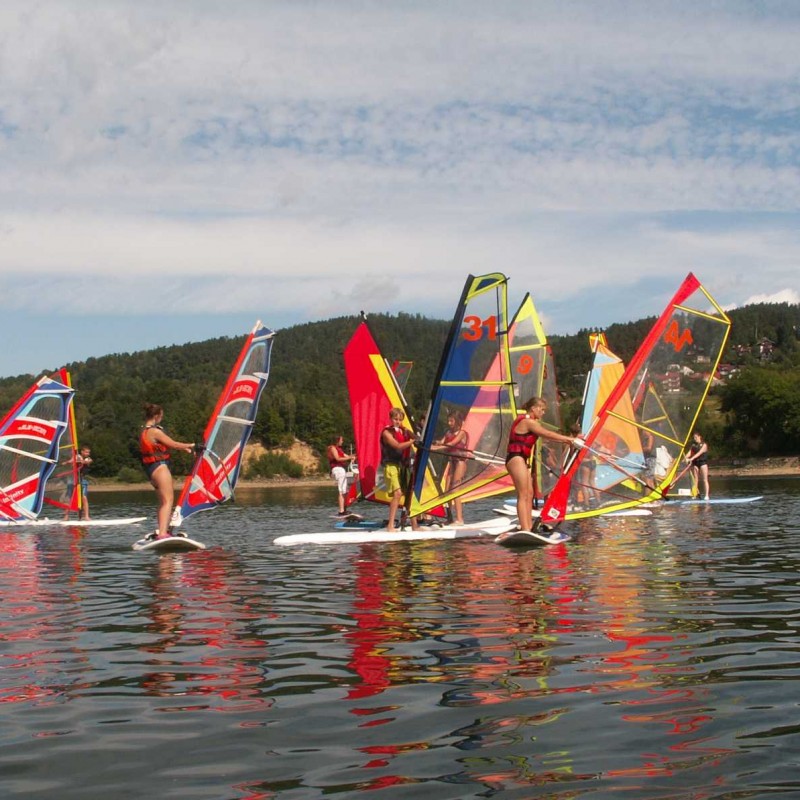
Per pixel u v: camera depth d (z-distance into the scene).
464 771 4.40
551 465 19.16
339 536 15.54
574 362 123.31
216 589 9.99
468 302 15.55
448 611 8.27
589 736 4.84
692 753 4.57
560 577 10.30
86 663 6.55
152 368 179.12
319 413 117.19
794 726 4.93
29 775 4.44
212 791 4.21
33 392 21.38
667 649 6.66
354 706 5.43
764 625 7.47
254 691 5.79
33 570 12.07
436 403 15.65
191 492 16.77
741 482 46.03
